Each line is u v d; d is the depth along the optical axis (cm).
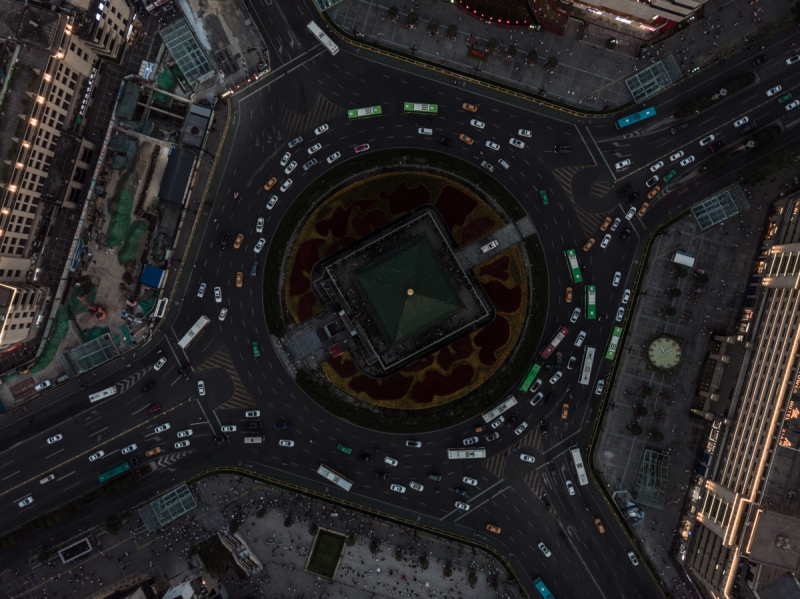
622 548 10825
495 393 10788
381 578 10869
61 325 10806
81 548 10662
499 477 10888
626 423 10888
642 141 10938
